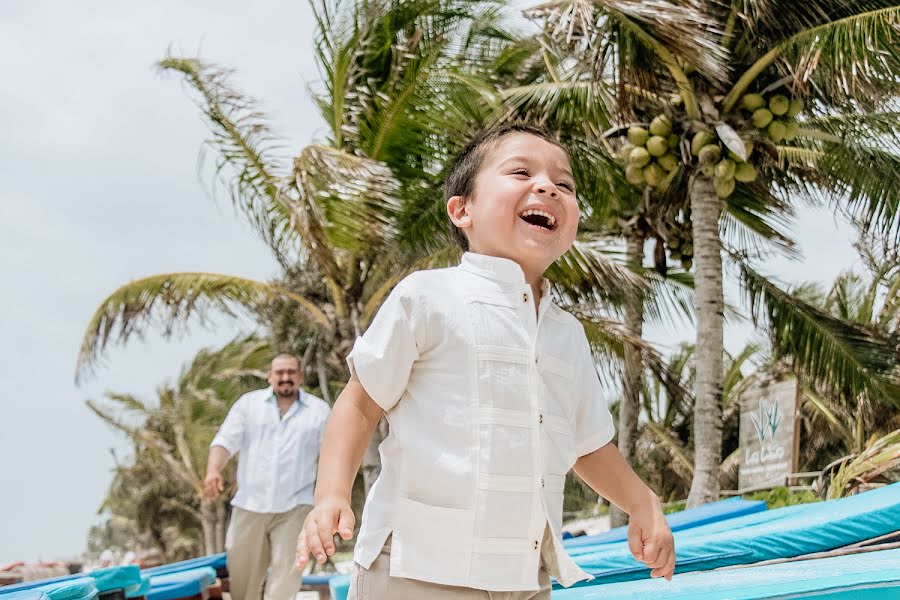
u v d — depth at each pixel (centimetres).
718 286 846
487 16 1145
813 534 356
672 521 515
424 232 1009
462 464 198
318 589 916
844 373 989
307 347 1592
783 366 1414
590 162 977
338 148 1055
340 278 1073
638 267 1048
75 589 344
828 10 779
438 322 207
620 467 231
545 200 217
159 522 3556
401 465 203
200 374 2889
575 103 927
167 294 1121
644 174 848
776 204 1027
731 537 366
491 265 215
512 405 204
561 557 204
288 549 632
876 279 1296
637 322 1045
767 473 835
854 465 690
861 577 232
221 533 2831
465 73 988
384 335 205
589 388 231
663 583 296
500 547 197
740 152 784
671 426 1830
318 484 198
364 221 954
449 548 195
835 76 793
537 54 1113
